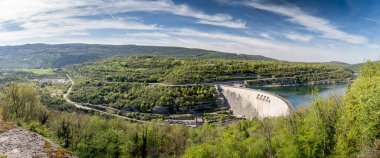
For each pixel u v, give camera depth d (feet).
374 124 159.33
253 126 417.08
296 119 253.24
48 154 76.69
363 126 167.12
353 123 184.34
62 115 424.46
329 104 224.12
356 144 177.06
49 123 367.25
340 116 205.36
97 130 375.04
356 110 178.29
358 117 173.58
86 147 316.19
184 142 409.28
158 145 394.73
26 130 91.40
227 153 264.11
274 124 331.36
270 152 249.55
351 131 178.81
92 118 442.50
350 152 177.88
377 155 143.54
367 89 182.19
